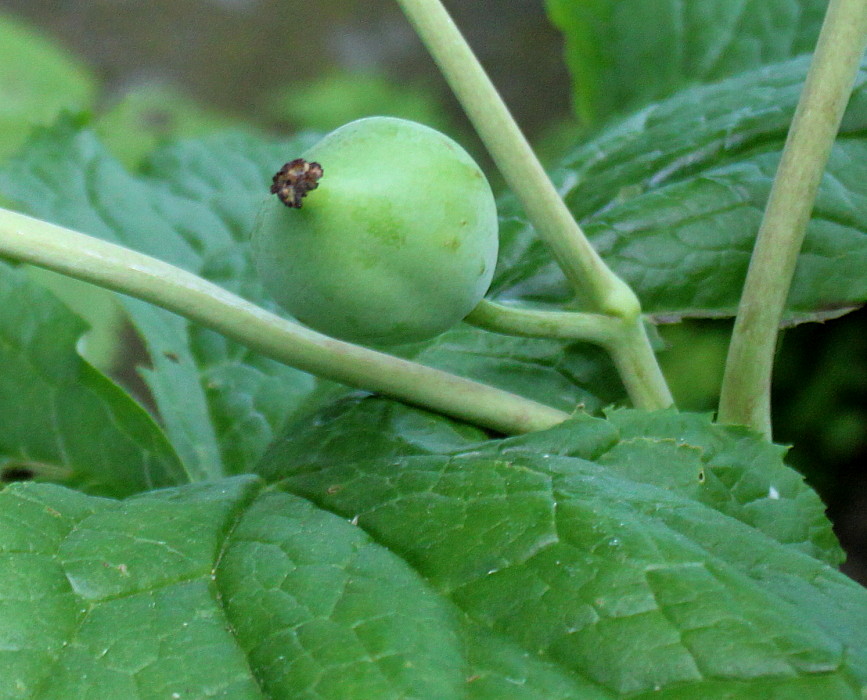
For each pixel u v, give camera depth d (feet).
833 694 1.11
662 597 1.15
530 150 1.30
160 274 1.28
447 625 1.17
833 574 1.19
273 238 1.23
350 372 1.33
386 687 1.13
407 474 1.28
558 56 6.49
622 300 1.32
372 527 1.25
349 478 1.30
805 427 2.10
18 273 1.51
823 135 1.32
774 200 1.33
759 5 1.66
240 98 7.06
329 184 1.21
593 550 1.18
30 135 1.73
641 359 1.33
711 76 1.66
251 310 1.30
